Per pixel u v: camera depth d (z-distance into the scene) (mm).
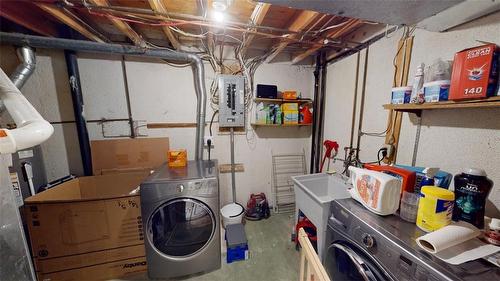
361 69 1973
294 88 2826
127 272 1740
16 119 796
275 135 2898
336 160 2398
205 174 1825
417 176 1099
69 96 2229
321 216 1492
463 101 932
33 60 1950
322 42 1972
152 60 2383
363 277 925
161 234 1707
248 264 1865
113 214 1664
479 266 710
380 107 1755
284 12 1749
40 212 1545
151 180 1645
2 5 1521
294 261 1899
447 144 1225
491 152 1022
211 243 1747
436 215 871
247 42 2100
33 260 1572
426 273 713
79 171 2346
